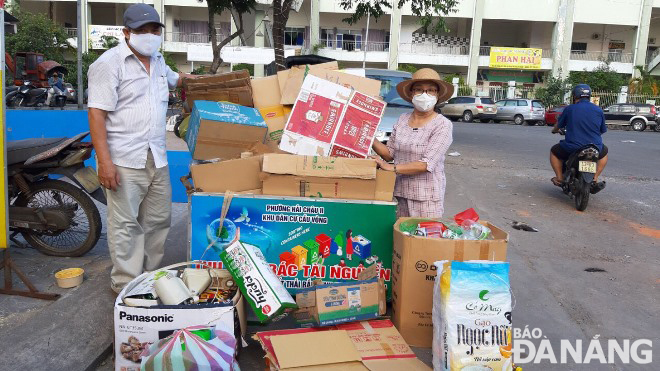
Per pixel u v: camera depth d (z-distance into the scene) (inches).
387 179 129.0
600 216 249.8
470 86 1298.0
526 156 436.5
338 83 139.6
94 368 107.9
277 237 128.9
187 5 1205.1
